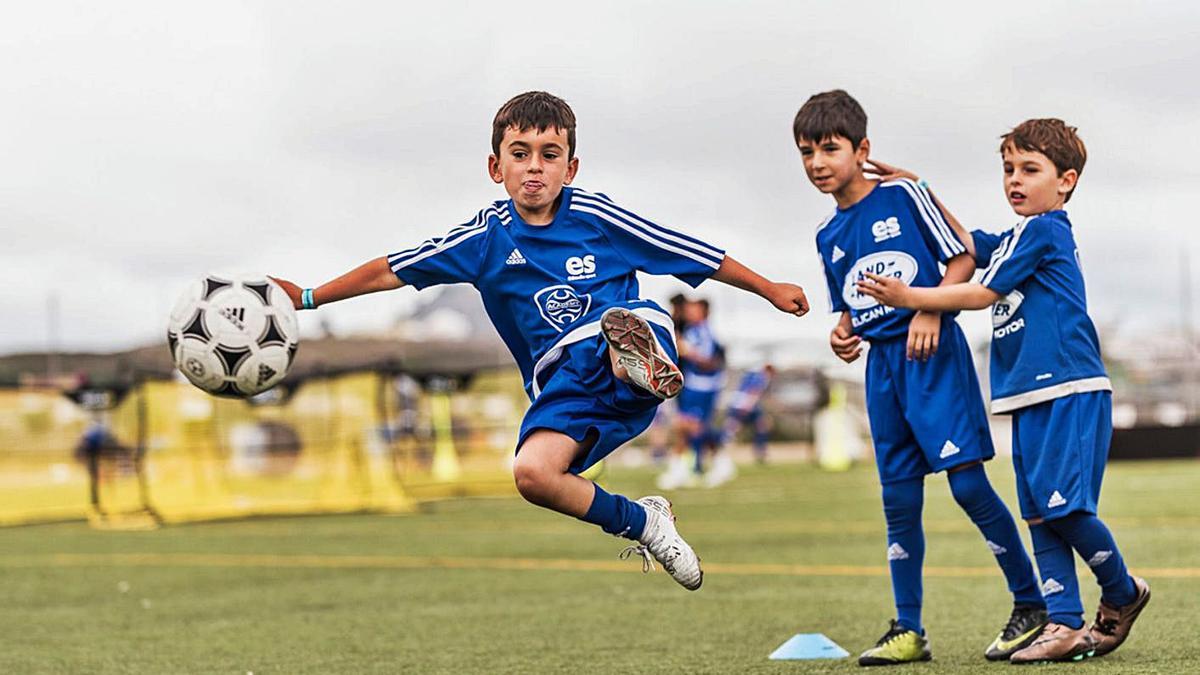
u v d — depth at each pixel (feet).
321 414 66.95
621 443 15.52
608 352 15.17
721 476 70.69
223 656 20.81
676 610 24.08
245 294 15.74
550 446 14.89
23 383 74.02
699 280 16.02
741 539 37.37
